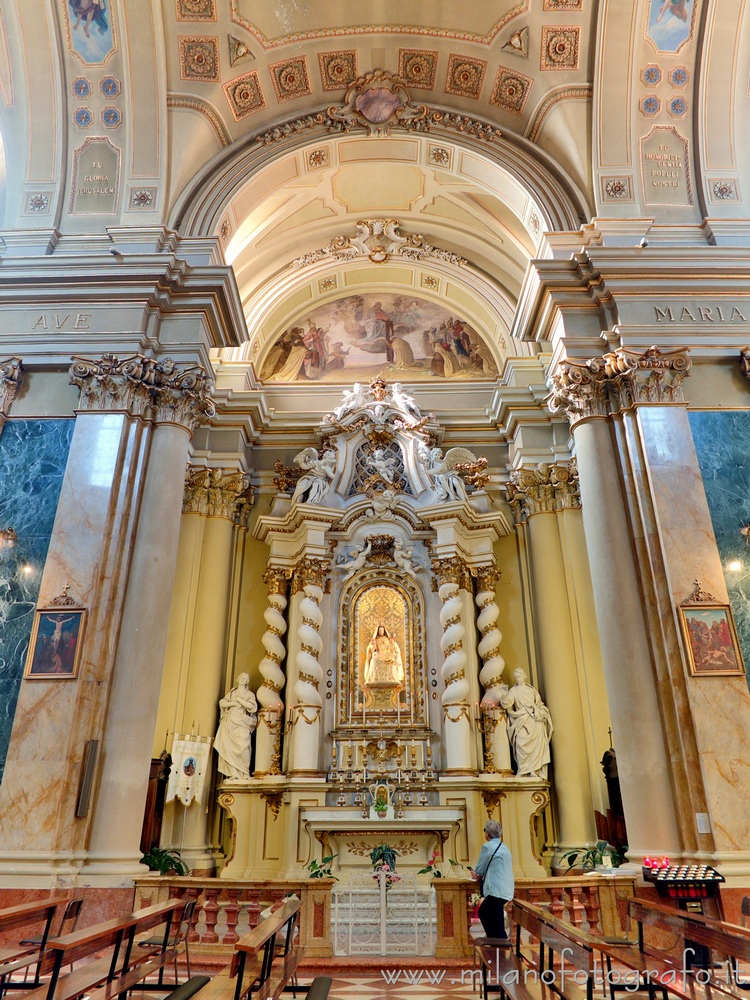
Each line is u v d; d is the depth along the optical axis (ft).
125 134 34.09
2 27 33.24
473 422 43.32
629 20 33.27
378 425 41.75
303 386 45.91
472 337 47.11
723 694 25.05
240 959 12.11
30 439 29.40
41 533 27.94
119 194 33.83
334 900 30.27
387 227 45.65
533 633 38.88
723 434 29.27
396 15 34.40
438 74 36.32
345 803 34.76
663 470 28.14
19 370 30.09
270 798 34.63
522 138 36.14
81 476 28.25
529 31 33.99
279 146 36.50
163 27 33.24
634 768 25.22
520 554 40.70
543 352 43.68
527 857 33.30
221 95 34.96
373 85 36.52
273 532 39.65
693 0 33.17
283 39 34.53
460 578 38.14
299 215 44.34
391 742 36.09
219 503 40.06
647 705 25.79
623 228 32.58
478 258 46.73
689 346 30.14
